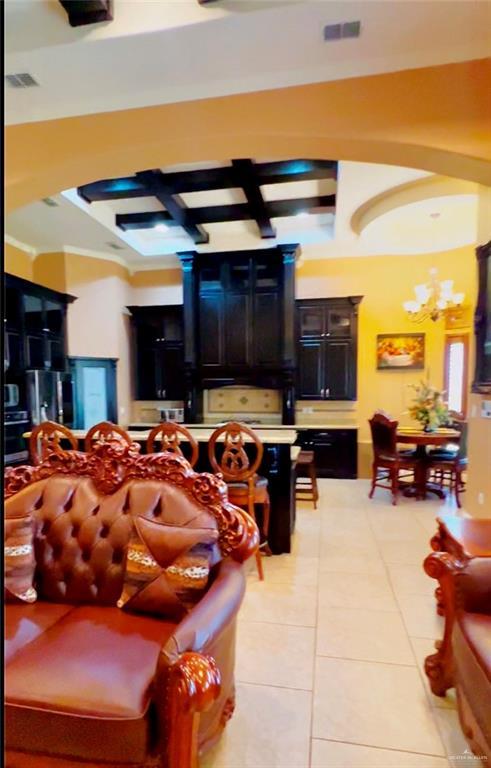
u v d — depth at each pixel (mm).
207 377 6684
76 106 2898
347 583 2961
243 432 3021
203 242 6375
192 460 3090
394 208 4484
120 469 2061
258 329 6512
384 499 5125
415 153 2658
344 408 6684
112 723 1236
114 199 4801
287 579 3023
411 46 2434
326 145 2748
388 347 6609
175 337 7082
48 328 5941
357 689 1950
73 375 6375
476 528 2037
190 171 4270
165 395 7121
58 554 1963
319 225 6094
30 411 5406
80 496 2039
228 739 1685
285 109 2670
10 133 2969
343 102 2607
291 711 1825
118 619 1724
